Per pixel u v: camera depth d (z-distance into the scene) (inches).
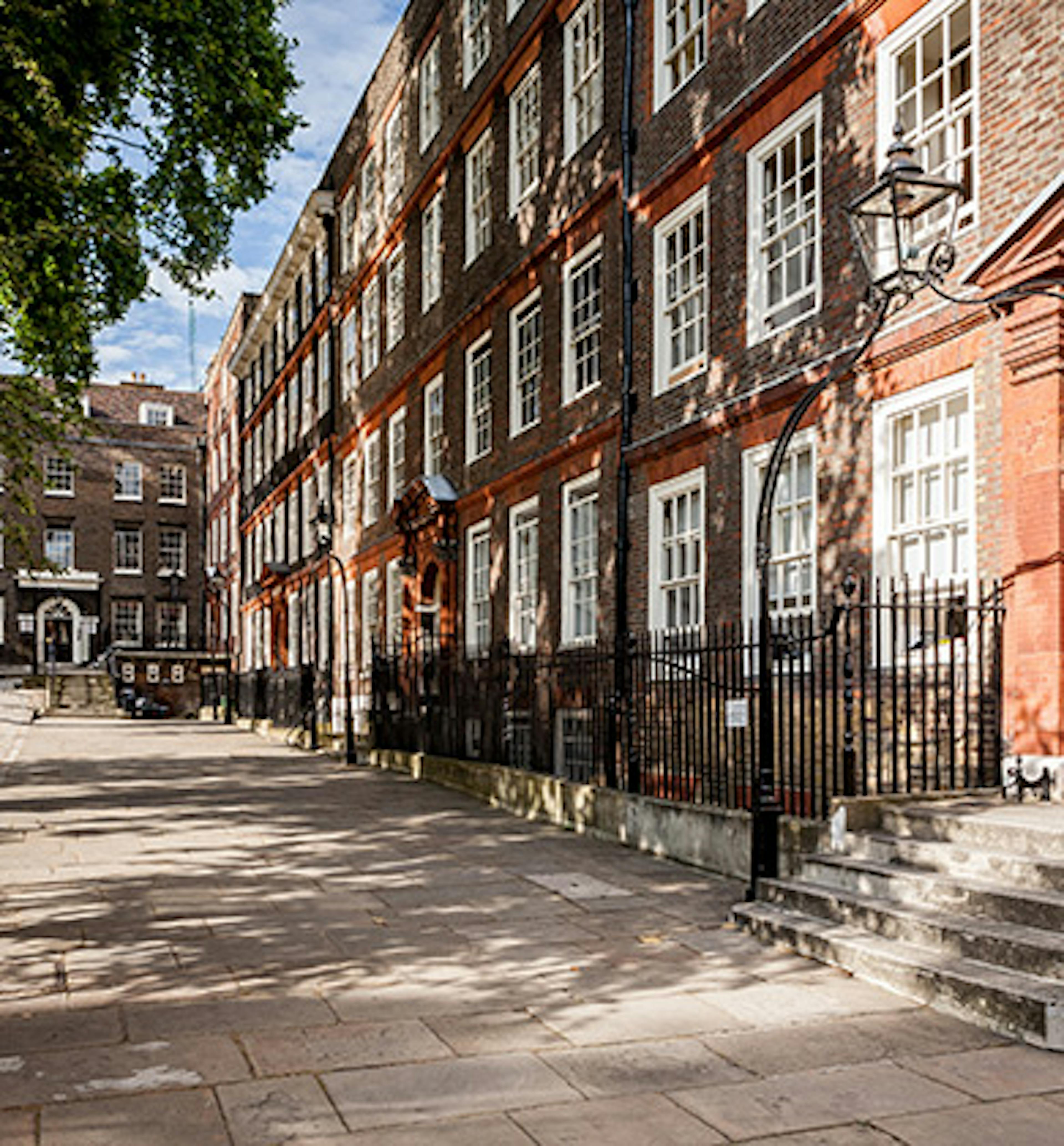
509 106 698.2
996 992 202.2
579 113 614.9
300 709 1085.1
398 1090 174.9
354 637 1039.6
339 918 296.4
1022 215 300.8
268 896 324.2
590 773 559.2
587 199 586.2
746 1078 180.4
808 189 429.7
